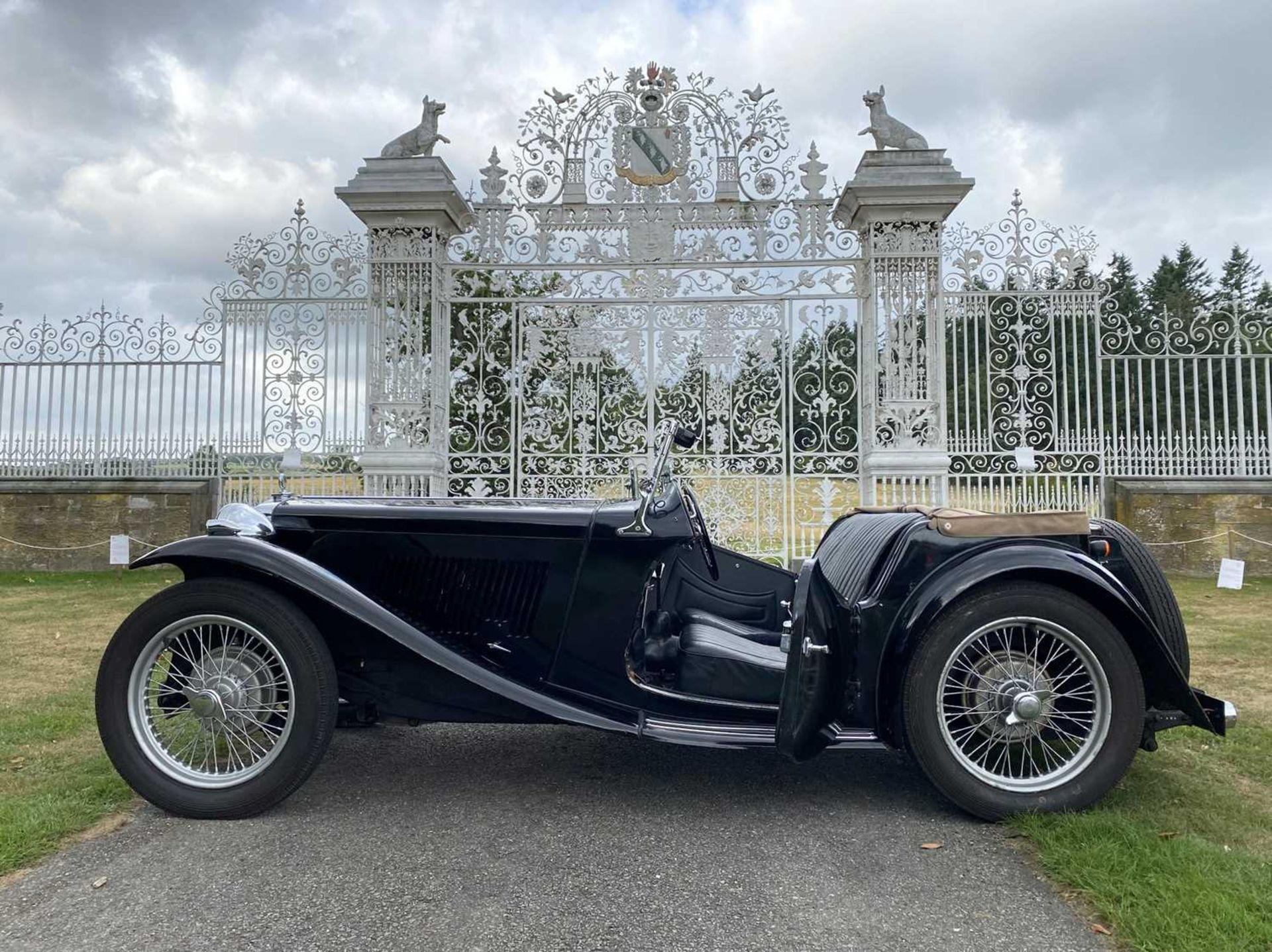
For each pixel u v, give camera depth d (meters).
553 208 8.60
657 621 3.58
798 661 2.73
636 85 8.66
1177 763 3.26
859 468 8.42
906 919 2.13
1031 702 2.73
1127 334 9.03
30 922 2.10
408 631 2.85
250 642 2.91
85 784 3.02
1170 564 8.75
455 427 8.80
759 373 8.62
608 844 2.61
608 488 8.62
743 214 8.55
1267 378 8.97
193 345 9.27
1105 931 2.05
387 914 2.15
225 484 9.09
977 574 2.74
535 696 2.92
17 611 6.98
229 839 2.62
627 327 8.71
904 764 3.45
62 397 9.49
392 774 3.29
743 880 2.36
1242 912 2.06
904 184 8.09
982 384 8.95
